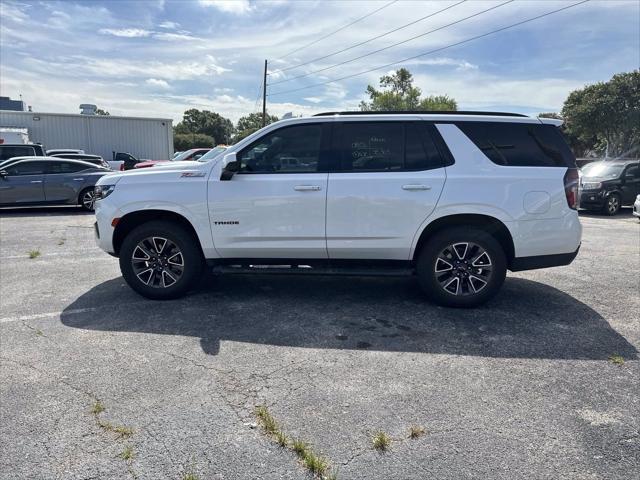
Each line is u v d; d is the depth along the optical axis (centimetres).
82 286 567
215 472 243
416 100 4753
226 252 493
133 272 506
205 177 485
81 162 1355
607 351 389
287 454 257
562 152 475
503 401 311
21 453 257
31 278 604
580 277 622
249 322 448
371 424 284
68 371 349
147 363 362
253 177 479
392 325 443
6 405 303
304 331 427
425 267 479
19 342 400
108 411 296
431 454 257
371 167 475
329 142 479
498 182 461
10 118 2869
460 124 475
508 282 595
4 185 1242
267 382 334
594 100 4369
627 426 284
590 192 1449
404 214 466
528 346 397
